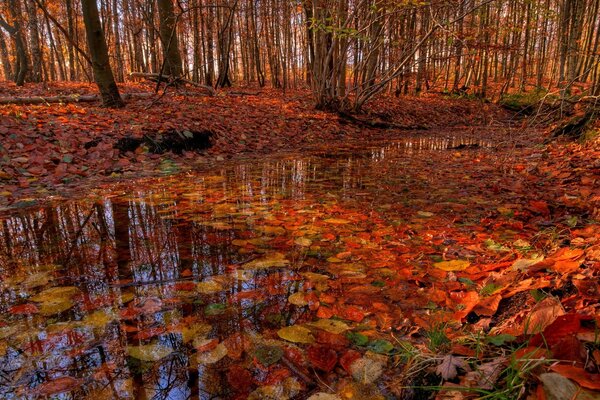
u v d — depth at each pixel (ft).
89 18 23.20
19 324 4.92
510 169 16.01
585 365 3.17
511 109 55.67
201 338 4.61
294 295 5.70
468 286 5.93
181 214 10.11
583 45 59.06
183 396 3.66
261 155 21.61
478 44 33.42
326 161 19.61
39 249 7.70
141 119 21.67
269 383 3.84
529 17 44.19
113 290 5.89
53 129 17.37
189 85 41.01
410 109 47.19
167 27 39.63
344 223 9.36
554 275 5.11
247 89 53.36
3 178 13.20
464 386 3.47
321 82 36.37
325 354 4.27
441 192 12.63
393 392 3.71
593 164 13.84
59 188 13.07
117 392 3.71
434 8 31.94
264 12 65.00
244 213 10.23
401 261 7.02
